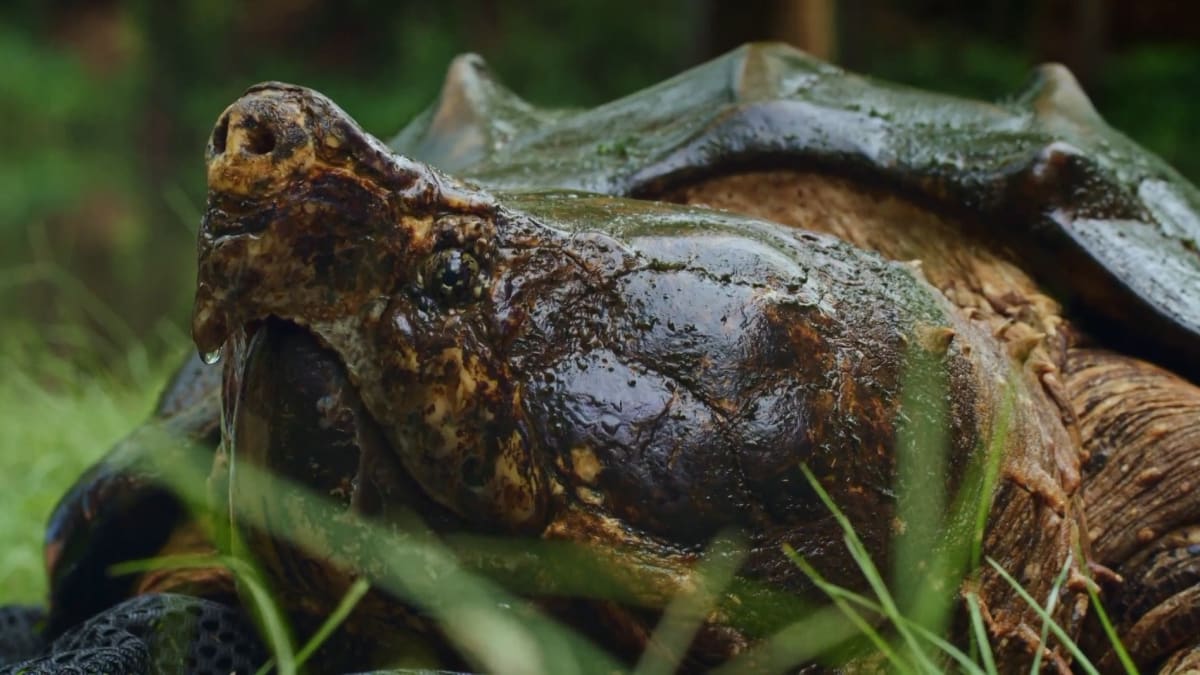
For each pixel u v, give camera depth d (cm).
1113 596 95
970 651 86
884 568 85
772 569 83
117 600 104
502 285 82
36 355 221
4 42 828
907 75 426
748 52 107
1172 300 99
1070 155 100
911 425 85
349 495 82
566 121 108
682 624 83
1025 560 89
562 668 83
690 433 82
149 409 186
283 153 80
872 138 101
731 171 101
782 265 85
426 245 81
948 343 87
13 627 112
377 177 81
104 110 729
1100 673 95
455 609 82
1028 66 396
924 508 85
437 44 629
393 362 81
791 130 101
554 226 84
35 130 730
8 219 604
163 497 100
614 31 577
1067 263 100
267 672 88
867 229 101
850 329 85
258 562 84
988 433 87
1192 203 108
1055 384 95
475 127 112
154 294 478
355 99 634
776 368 83
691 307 83
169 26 686
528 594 83
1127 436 97
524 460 82
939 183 100
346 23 686
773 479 83
